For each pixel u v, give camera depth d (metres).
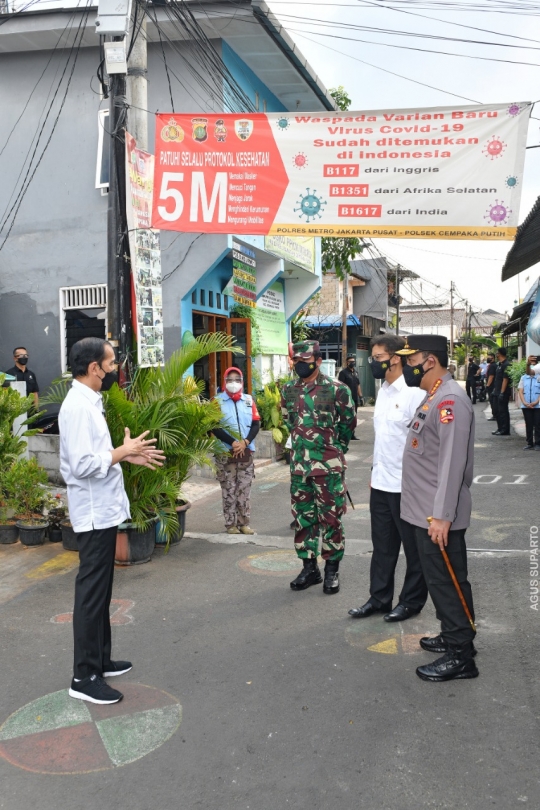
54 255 11.25
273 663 3.99
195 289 11.35
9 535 6.55
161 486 5.92
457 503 3.56
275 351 15.48
